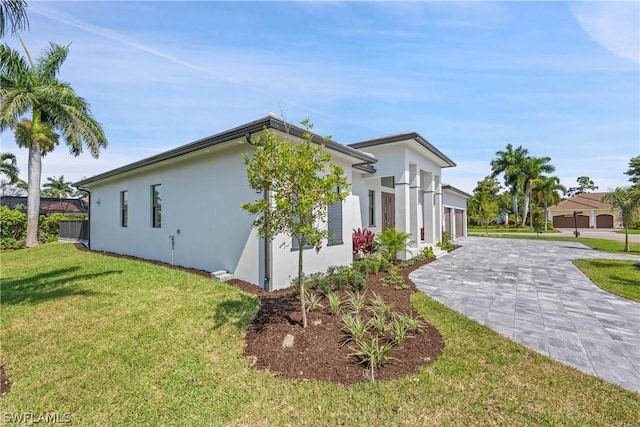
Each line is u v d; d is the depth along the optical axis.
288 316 5.18
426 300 6.35
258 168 4.34
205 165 8.65
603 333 4.83
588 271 9.80
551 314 5.72
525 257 13.46
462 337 4.57
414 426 2.79
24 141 18.16
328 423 2.85
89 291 6.46
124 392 3.32
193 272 8.52
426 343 4.34
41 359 3.96
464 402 3.08
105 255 12.24
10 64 13.38
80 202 34.19
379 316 4.91
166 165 10.12
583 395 3.19
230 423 2.88
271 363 3.84
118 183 13.03
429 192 14.88
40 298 6.14
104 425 2.88
